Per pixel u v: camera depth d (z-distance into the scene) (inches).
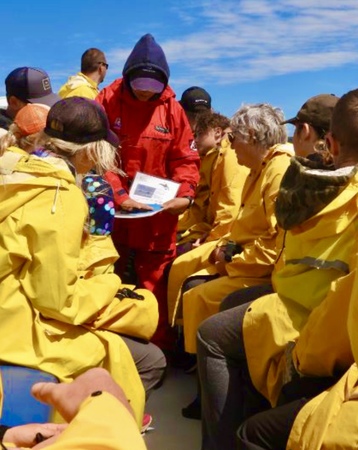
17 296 118.2
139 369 139.9
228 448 132.6
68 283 118.1
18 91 203.3
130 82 193.0
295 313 121.4
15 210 117.1
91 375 59.7
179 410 174.1
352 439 91.0
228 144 201.6
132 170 197.0
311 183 116.1
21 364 117.2
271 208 159.5
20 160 120.7
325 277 119.5
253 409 132.9
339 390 95.8
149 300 141.7
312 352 107.0
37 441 66.6
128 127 196.4
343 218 116.6
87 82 293.4
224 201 197.9
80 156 130.6
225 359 133.1
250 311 125.3
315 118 147.9
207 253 188.4
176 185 194.7
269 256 159.6
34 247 116.9
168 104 198.7
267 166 162.6
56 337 122.0
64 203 118.4
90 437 53.1
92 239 135.9
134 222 199.5
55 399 58.6
